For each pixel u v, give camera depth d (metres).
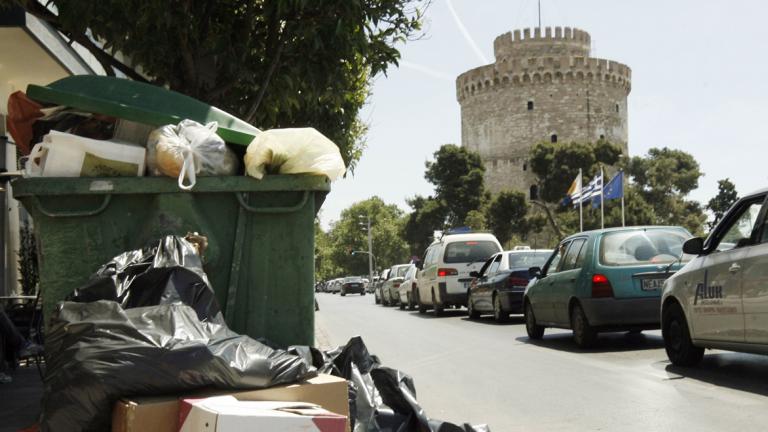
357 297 59.81
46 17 9.92
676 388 7.93
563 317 12.30
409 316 23.94
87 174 4.84
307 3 9.73
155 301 4.03
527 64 92.69
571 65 92.38
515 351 12.06
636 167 96.75
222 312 4.90
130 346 3.59
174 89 10.27
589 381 8.70
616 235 11.69
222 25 10.71
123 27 9.20
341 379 4.04
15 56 13.40
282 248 4.96
